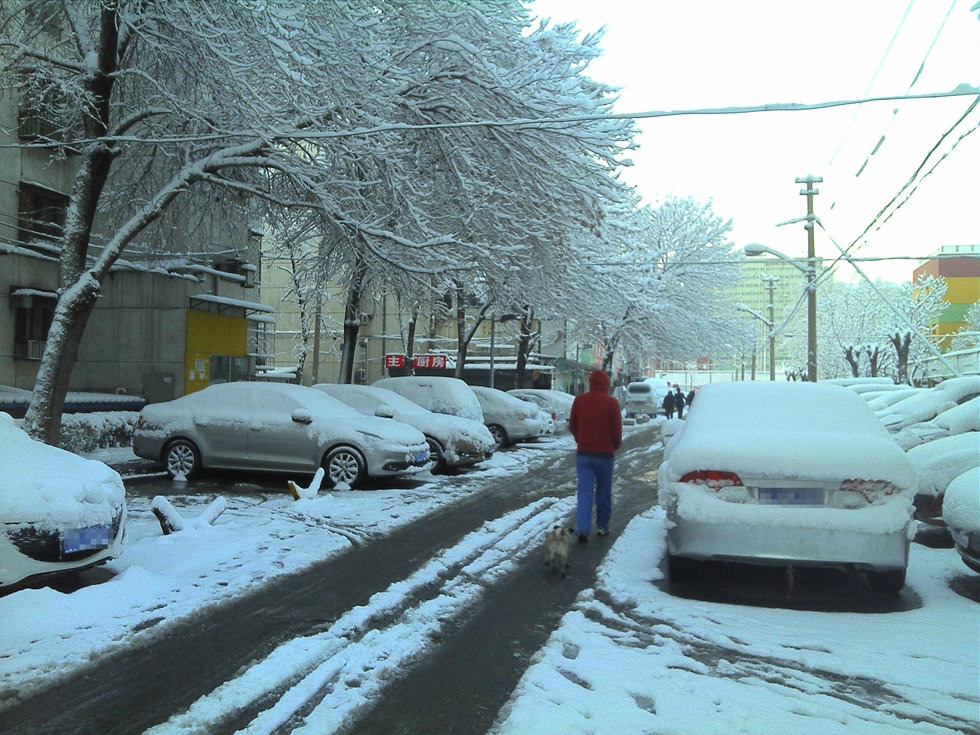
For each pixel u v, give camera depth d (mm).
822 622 5465
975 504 6336
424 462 12508
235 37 11438
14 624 5102
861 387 23359
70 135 14609
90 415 15883
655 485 13680
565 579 6734
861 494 5676
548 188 13938
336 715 3939
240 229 19984
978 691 4238
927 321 51000
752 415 6559
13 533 5469
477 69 13414
